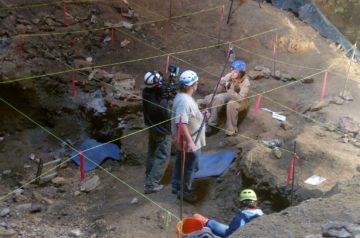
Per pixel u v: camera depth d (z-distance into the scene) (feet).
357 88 29.53
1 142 28.27
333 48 34.65
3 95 29.01
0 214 22.76
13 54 29.89
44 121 29.37
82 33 32.55
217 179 23.50
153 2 37.14
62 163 26.63
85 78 29.89
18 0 32.94
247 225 15.28
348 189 17.31
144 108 22.62
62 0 34.01
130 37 33.53
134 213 22.12
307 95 28.53
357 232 13.47
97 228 21.61
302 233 14.26
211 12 36.58
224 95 26.04
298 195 19.89
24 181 25.57
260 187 21.25
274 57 32.37
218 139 26.00
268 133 24.62
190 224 18.07
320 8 37.88
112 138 27.73
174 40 33.91
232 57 32.14
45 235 21.44
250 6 37.83
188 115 20.57
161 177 23.34
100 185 25.14
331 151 22.22
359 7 36.58
